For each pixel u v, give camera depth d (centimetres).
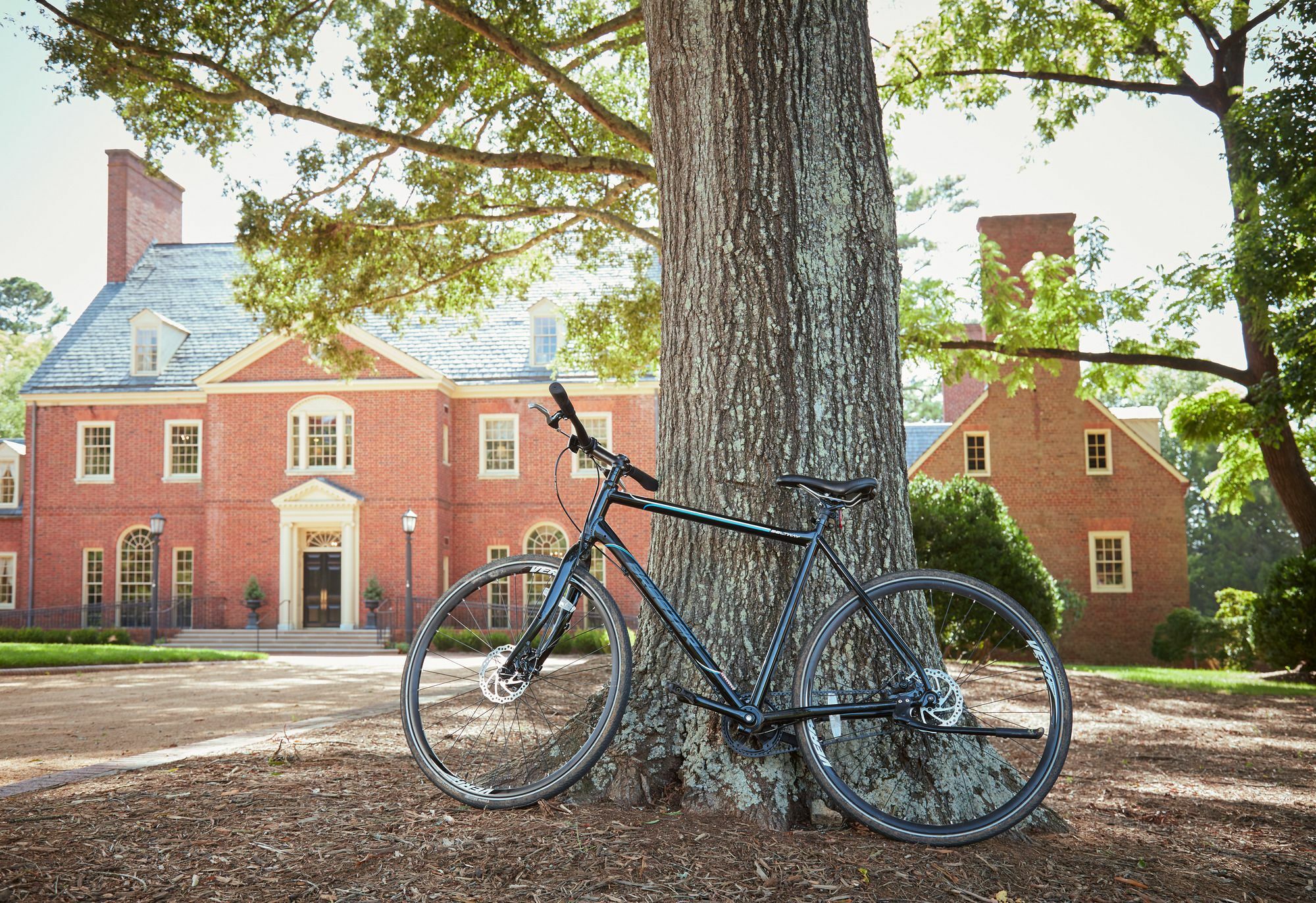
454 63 1081
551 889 228
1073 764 493
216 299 2942
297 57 1062
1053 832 305
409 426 2520
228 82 1094
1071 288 1523
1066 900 240
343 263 1312
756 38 333
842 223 331
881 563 321
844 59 340
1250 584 3831
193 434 2709
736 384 325
